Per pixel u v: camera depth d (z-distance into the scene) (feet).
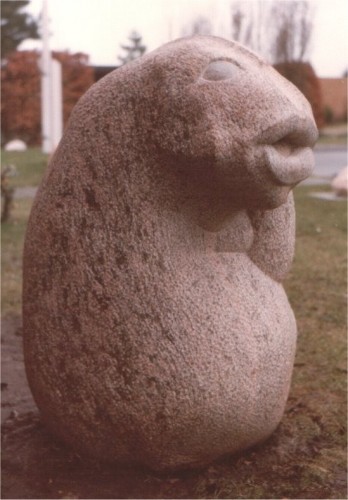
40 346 7.52
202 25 31.35
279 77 7.23
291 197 8.04
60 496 7.35
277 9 35.24
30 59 48.11
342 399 9.97
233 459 7.93
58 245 7.33
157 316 7.03
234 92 6.71
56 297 7.34
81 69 50.37
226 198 7.12
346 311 14.40
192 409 7.11
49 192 7.47
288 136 6.93
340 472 7.94
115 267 7.11
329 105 49.06
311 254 19.10
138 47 54.49
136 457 7.54
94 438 7.50
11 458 8.04
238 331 7.22
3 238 21.20
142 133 7.03
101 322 7.14
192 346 7.04
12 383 10.57
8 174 25.40
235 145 6.65
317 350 12.10
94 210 7.20
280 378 7.64
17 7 52.11
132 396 7.13
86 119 7.32
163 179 7.06
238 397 7.25
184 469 7.64
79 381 7.32
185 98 6.77
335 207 25.31
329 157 43.80
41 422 8.79
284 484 7.63
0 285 16.42
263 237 7.80
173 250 7.12
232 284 7.37
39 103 48.42
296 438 8.56
